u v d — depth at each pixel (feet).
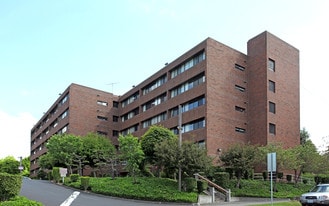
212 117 136.05
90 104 218.18
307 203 70.08
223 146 136.46
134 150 110.32
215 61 141.69
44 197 81.56
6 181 51.75
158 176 118.01
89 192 98.07
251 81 150.30
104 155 144.77
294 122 153.28
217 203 84.89
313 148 130.62
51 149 163.22
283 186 116.47
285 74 152.97
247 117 148.05
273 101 144.56
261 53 147.64
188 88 152.15
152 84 188.65
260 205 71.10
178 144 96.68
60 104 237.25
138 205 74.28
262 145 135.13
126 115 220.23
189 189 90.84
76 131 208.33
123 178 110.63
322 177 132.57
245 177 118.32
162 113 172.24
